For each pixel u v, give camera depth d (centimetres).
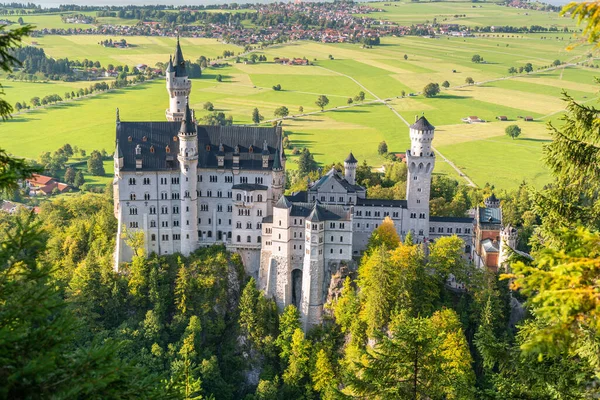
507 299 18700
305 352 19175
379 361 6606
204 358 19288
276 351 19988
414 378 6462
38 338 4341
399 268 18225
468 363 15762
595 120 5862
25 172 4422
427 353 6512
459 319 17912
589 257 4416
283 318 19838
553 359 5894
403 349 6556
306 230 19925
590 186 5984
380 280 17925
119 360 4584
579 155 5891
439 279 19088
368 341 18275
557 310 4119
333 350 19312
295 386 18862
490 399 6112
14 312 4281
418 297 18212
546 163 6138
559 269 4234
